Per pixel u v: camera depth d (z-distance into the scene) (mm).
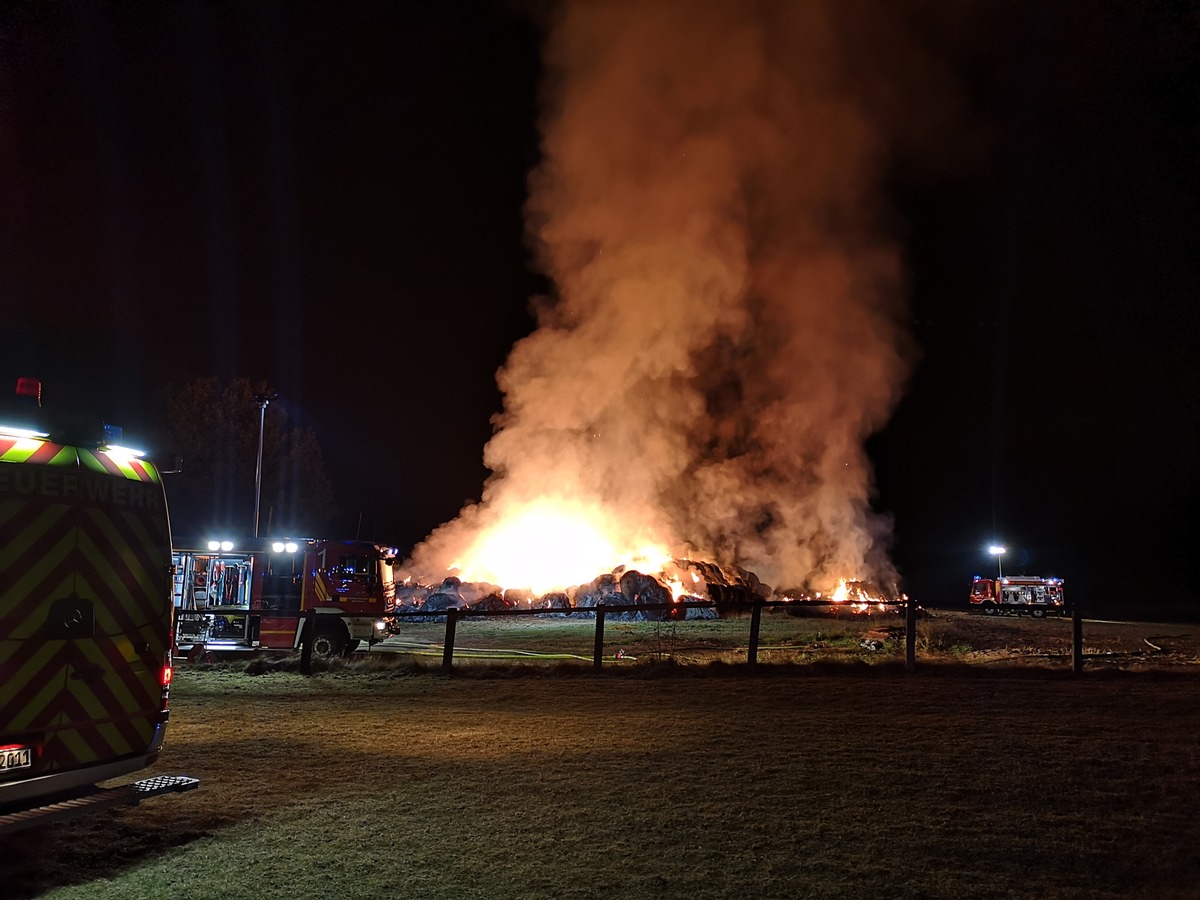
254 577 20359
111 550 6285
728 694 12992
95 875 5715
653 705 12195
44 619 5762
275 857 6047
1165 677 13969
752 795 7488
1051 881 5508
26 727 5578
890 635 24109
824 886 5461
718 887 5461
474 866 5863
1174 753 8867
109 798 5969
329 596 20359
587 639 25984
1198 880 5508
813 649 20359
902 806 7125
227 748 9539
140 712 6363
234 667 17656
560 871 5762
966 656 17797
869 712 11328
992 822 6695
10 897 5336
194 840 6410
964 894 5312
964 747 9211
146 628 6496
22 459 5809
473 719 11320
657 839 6379
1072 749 9070
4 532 5625
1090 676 14234
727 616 37656
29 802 5672
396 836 6484
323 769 8539
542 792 7645
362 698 13258
